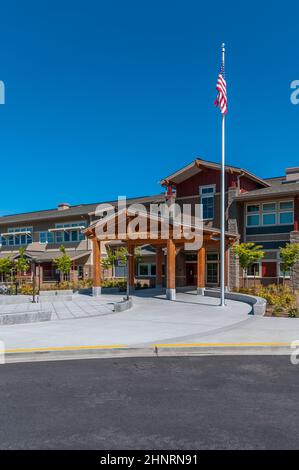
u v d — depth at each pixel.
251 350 8.88
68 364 7.82
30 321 12.97
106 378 6.84
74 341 9.50
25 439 4.50
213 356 8.48
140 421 4.98
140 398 5.83
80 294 26.62
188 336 10.15
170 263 21.56
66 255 34.56
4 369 7.46
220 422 4.95
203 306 18.05
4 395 5.99
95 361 8.06
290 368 7.47
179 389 6.25
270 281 26.81
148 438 4.50
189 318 13.92
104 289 26.66
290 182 31.80
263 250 27.30
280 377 6.90
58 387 6.36
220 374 7.07
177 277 31.05
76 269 37.69
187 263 31.64
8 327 11.82
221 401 5.71
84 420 5.02
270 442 4.41
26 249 41.81
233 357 8.37
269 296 18.97
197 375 7.01
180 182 31.12
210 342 9.26
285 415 5.18
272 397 5.89
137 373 7.15
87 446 4.32
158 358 8.31
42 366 7.68
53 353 8.48
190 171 29.95
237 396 5.92
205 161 28.84
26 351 8.36
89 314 15.62
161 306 18.16
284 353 8.73
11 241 44.25
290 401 5.71
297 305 16.88
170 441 4.43
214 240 25.62
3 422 4.98
